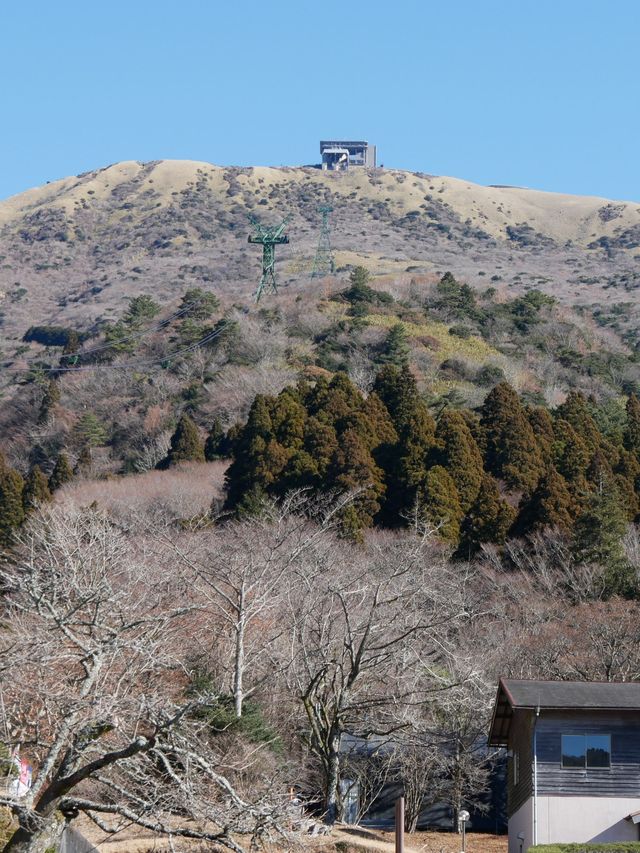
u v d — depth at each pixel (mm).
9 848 23609
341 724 40281
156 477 114688
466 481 98438
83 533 48938
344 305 179250
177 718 24109
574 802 40188
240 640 41000
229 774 34562
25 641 27062
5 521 95625
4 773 28109
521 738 42531
